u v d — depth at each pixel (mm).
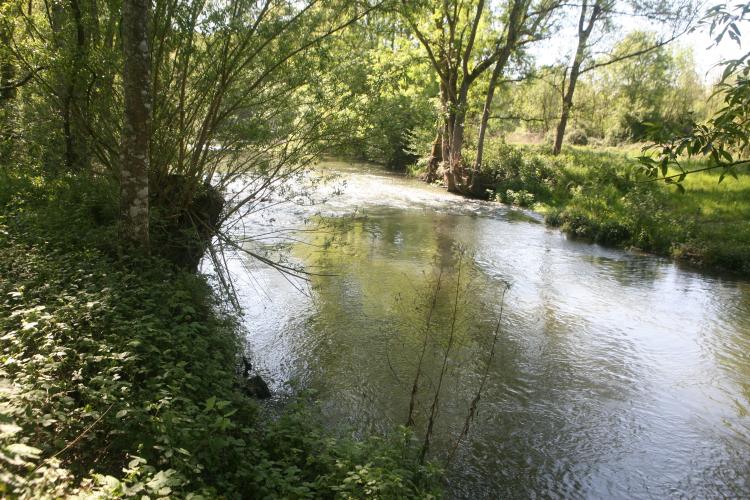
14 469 3096
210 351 6484
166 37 8906
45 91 9367
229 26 8633
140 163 7633
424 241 16500
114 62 8453
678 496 5922
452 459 6180
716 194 20094
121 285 6684
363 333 9406
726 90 2867
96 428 4020
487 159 28203
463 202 24281
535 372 8492
